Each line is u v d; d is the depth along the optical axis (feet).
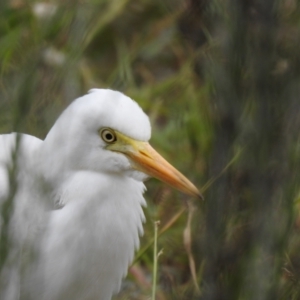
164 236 17.33
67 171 16.65
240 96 16.07
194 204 17.04
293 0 16.11
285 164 16.07
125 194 16.69
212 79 16.20
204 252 16.20
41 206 16.57
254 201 16.08
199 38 17.53
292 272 16.52
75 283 16.69
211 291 16.15
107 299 16.79
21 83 16.19
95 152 16.63
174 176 16.65
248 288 16.17
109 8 17.83
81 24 16.81
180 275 17.22
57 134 16.62
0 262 16.24
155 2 18.17
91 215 16.63
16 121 16.15
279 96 16.02
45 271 16.63
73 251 16.63
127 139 16.62
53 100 16.63
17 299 16.55
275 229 16.11
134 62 18.16
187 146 17.63
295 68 16.03
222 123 16.11
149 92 17.88
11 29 17.35
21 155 16.20
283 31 16.07
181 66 18.01
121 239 16.70
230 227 16.17
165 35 18.13
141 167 16.65
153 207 17.47
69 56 16.81
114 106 16.61
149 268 17.28
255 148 16.05
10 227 16.33
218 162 16.14
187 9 17.49
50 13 16.83
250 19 16.03
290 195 16.12
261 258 16.16
